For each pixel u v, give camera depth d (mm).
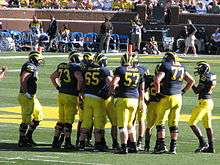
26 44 97125
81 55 34719
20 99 33719
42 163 29797
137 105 32250
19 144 33781
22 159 30609
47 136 36781
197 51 96375
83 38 99188
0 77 34906
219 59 86188
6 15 103188
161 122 32500
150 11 102125
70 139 33375
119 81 31766
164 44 98062
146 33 99312
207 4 106438
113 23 104688
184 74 32750
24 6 106375
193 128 33344
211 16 101500
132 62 32000
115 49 95688
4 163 29672
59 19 105562
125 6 105625
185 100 52125
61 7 107500
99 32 100375
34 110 33969
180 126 40812
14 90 55688
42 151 32688
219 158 31797
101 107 32594
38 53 34156
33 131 35344
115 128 33094
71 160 30547
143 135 34656
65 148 33250
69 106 33219
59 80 34156
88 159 30844
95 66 32469
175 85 32375
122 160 30734
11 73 67125
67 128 33250
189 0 107062
